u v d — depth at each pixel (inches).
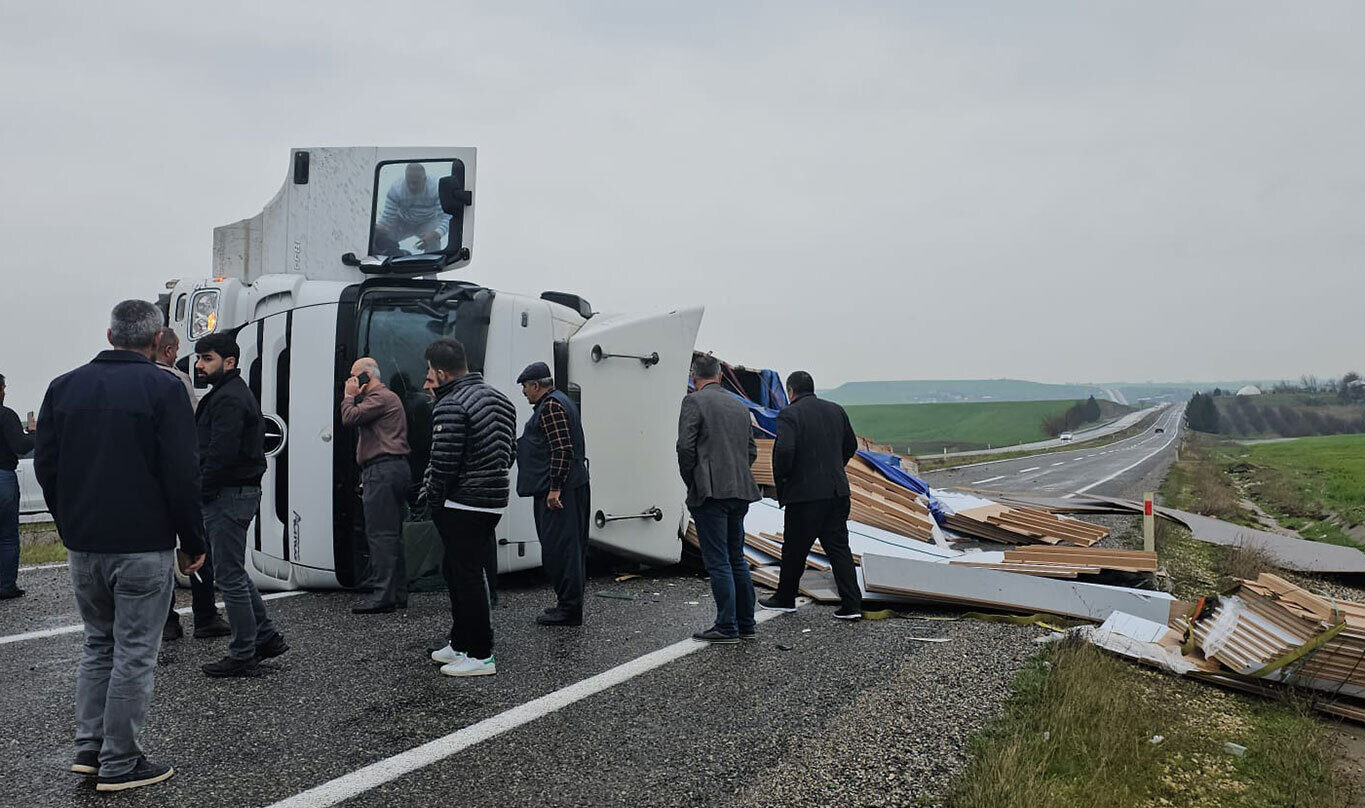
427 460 308.5
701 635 250.2
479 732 177.8
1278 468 1539.1
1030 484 1131.3
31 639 249.0
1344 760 203.6
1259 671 238.2
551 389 260.8
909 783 160.4
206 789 150.3
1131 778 175.2
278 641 223.0
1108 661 250.7
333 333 306.0
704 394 252.5
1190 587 395.9
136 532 149.8
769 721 187.6
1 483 304.5
